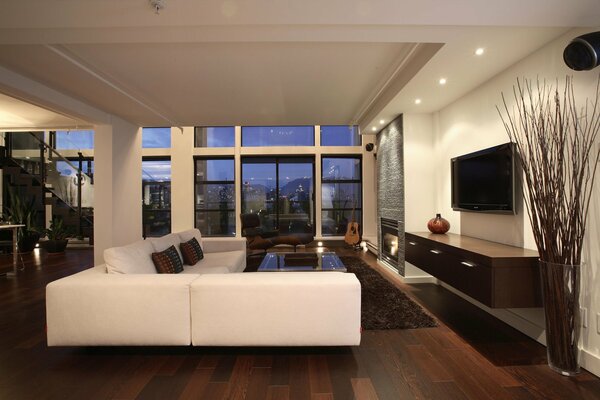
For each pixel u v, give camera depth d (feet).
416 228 13.62
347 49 8.78
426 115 13.64
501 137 9.34
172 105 13.73
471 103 10.84
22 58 9.02
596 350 6.38
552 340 6.54
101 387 5.97
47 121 15.62
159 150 24.59
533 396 5.66
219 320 6.84
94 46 8.53
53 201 23.72
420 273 13.64
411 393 5.75
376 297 11.28
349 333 6.84
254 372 6.47
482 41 7.48
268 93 12.27
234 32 6.91
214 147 24.52
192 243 12.94
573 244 6.31
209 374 6.40
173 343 6.91
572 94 6.94
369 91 12.21
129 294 6.86
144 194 25.38
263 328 6.82
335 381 6.14
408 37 7.24
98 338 6.91
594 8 5.89
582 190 6.68
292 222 25.22
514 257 7.20
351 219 25.29
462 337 8.13
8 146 23.18
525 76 8.36
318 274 7.32
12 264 17.69
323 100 13.16
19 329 8.73
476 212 10.78
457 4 5.80
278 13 6.04
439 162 13.20
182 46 8.55
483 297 7.51
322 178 25.13
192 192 24.12
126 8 5.78
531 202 6.92
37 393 5.80
